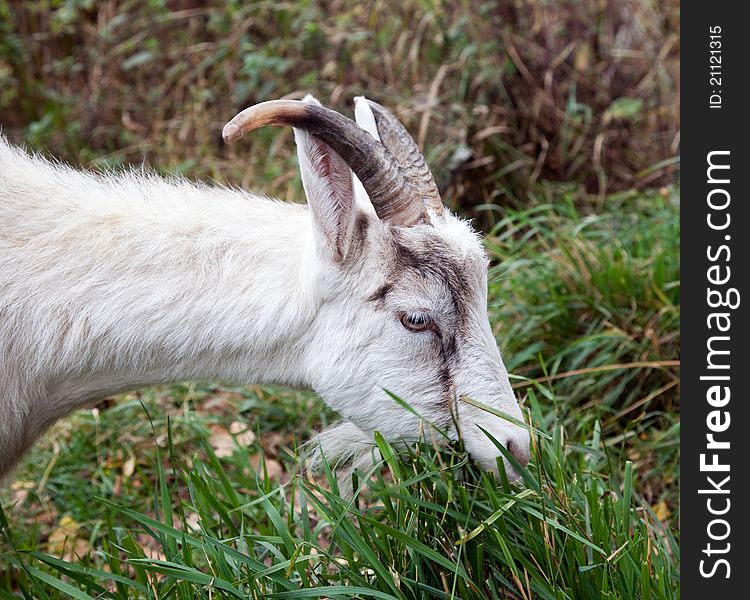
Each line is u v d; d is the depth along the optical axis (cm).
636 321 609
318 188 402
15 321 419
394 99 789
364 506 484
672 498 551
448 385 420
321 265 415
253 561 392
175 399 625
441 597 393
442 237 414
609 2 821
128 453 579
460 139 767
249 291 428
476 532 385
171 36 867
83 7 865
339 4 847
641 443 577
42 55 876
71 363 428
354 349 422
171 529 402
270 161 758
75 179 444
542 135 795
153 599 402
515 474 421
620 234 677
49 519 541
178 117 828
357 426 440
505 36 802
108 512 500
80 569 405
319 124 388
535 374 612
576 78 808
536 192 775
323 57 819
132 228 429
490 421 419
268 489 451
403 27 815
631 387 604
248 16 852
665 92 820
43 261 421
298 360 437
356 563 396
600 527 409
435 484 411
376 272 414
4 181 429
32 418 439
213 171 771
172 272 426
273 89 804
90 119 831
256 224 438
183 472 513
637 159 798
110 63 850
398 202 411
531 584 390
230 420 612
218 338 430
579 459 479
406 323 416
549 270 637
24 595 412
